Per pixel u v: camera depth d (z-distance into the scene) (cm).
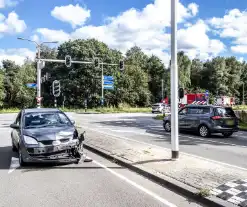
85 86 7006
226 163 905
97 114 4475
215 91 10256
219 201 528
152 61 10081
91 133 1650
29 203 561
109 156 985
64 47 7444
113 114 4459
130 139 1471
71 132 925
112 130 1942
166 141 1403
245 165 876
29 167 871
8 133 1852
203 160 889
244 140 1478
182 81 8856
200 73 10519
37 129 927
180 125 1727
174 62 877
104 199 581
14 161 961
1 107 7338
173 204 551
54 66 7625
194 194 578
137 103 8562
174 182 650
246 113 2456
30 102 7594
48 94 7600
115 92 7381
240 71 11269
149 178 736
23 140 877
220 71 10188
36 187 668
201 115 1633
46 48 9369
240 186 608
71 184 690
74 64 7125
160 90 9731
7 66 8000
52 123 995
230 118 1600
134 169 815
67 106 7106
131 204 552
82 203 559
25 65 8431
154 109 4956
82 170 829
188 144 1326
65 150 886
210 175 703
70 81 6988
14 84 7544
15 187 669
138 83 8512
